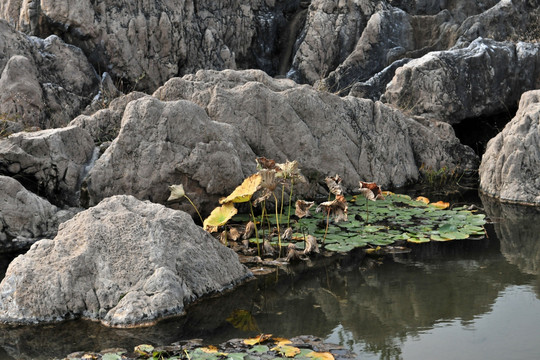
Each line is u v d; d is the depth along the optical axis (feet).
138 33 35.63
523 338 14.25
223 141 24.54
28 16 34.09
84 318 15.69
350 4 40.93
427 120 33.65
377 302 16.65
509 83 35.50
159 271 16.01
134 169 23.27
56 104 31.07
